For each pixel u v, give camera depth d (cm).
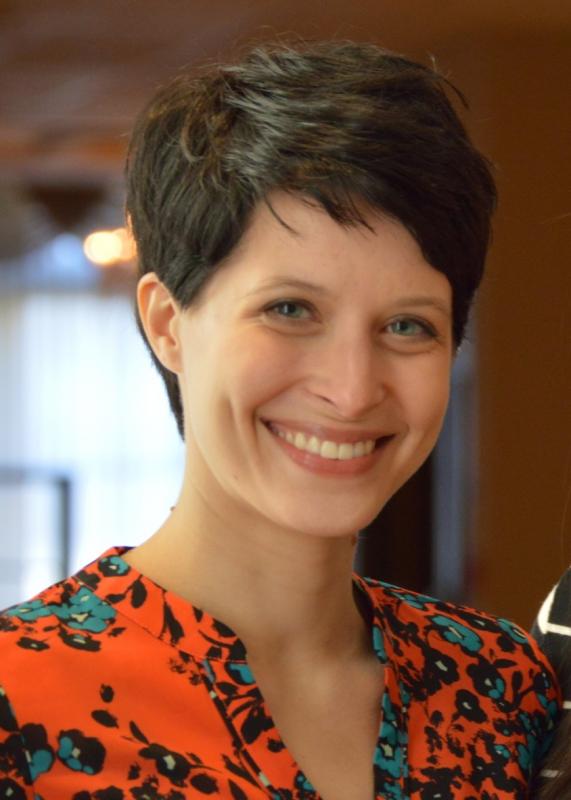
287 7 687
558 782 211
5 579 1647
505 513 749
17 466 2075
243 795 184
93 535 2056
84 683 184
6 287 2053
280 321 183
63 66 830
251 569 197
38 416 2095
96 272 1988
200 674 189
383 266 182
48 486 2039
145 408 2120
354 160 179
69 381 2103
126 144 204
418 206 182
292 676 200
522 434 746
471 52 742
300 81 186
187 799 182
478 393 746
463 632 221
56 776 179
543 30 741
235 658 191
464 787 202
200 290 188
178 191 188
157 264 193
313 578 197
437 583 837
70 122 1027
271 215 180
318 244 180
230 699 189
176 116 191
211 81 190
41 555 1950
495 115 741
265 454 187
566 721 216
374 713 203
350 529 187
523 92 741
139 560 202
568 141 746
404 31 741
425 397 189
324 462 185
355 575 218
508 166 743
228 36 733
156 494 2112
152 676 187
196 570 198
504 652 221
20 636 186
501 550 750
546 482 750
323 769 195
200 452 195
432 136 183
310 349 183
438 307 188
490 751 209
